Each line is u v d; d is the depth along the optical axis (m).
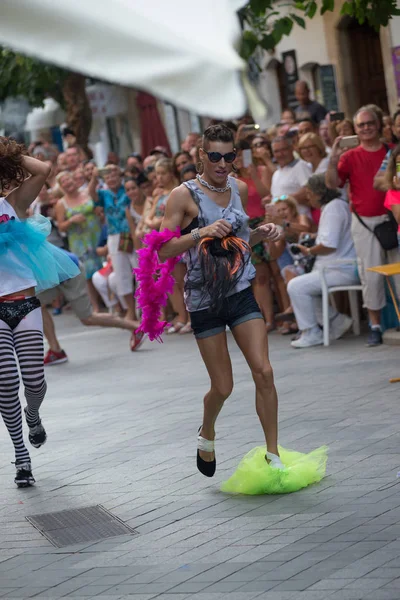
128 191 16.09
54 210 18.02
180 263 14.84
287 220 12.55
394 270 9.48
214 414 6.50
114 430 8.86
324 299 11.75
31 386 7.36
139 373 12.05
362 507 5.62
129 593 4.72
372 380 9.32
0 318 7.26
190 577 4.83
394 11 11.38
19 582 5.13
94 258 17.83
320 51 21.70
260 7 11.20
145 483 6.90
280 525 5.52
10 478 7.59
